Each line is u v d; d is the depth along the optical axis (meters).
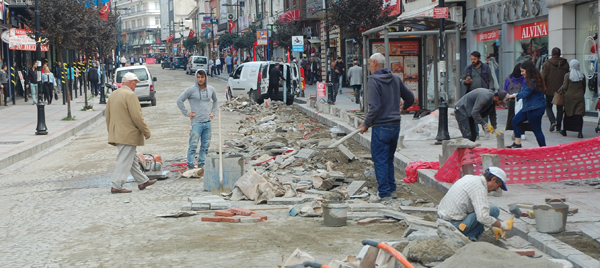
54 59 43.78
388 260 4.58
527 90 10.22
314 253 5.95
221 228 7.13
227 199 8.93
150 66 102.62
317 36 46.00
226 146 14.20
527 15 20.12
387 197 8.38
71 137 18.70
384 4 32.84
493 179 5.75
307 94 33.44
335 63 30.83
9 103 30.81
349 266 4.64
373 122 8.40
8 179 11.67
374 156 8.45
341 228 7.01
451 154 8.98
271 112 23.02
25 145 15.47
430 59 17.48
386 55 16.72
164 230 7.11
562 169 8.62
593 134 13.23
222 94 36.47
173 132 18.31
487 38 23.67
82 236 6.94
